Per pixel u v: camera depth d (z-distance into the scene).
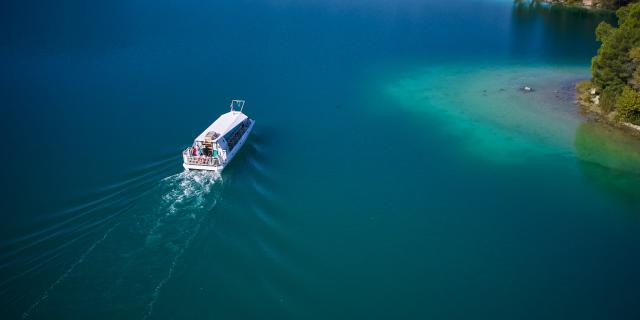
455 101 81.31
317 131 67.62
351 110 75.31
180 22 114.12
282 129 67.44
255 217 47.03
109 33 103.62
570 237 48.00
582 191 55.97
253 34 108.56
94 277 38.28
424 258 44.38
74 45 94.94
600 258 45.25
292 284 39.91
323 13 129.88
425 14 135.38
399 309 38.62
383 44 108.69
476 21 130.88
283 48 100.88
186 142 60.28
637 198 54.84
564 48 110.75
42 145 59.12
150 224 44.50
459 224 49.34
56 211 46.25
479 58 103.56
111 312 35.50
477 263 44.12
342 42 107.88
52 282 37.69
